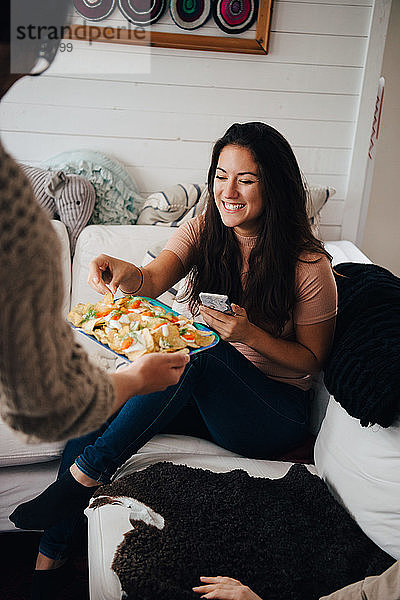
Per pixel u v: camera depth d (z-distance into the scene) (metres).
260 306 1.52
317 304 1.46
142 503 1.26
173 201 2.19
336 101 2.32
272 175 1.41
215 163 1.51
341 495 1.33
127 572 1.10
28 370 0.71
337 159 2.40
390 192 2.95
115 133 2.30
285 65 2.26
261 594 1.09
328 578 1.14
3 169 0.65
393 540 1.18
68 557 1.41
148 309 1.45
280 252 1.46
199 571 1.12
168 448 1.57
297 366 1.47
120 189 2.22
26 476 1.61
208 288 1.64
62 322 0.75
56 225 2.11
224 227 1.56
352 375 1.31
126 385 0.96
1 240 0.65
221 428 1.55
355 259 2.12
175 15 2.13
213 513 1.26
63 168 2.19
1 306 0.67
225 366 1.47
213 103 2.29
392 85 2.76
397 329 1.39
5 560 1.67
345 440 1.35
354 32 2.22
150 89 2.25
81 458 1.36
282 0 2.17
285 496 1.34
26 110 2.23
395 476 1.19
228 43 2.18
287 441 1.58
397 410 1.19
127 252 2.08
